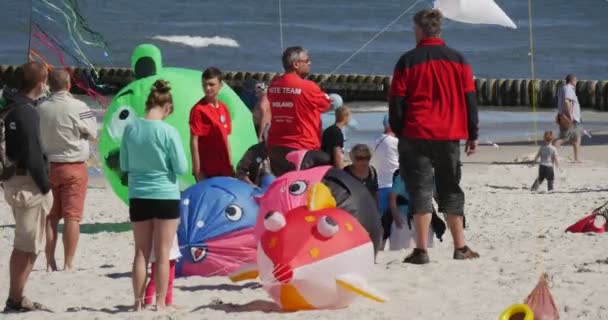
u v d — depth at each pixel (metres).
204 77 23.28
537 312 14.91
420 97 20.19
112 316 16.62
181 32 153.25
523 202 34.53
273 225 16.33
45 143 21.78
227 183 21.08
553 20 177.25
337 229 16.28
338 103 30.78
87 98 80.94
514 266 20.55
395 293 18.02
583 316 16.05
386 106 83.81
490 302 17.25
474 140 20.55
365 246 16.58
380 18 180.38
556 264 20.83
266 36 154.00
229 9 179.12
